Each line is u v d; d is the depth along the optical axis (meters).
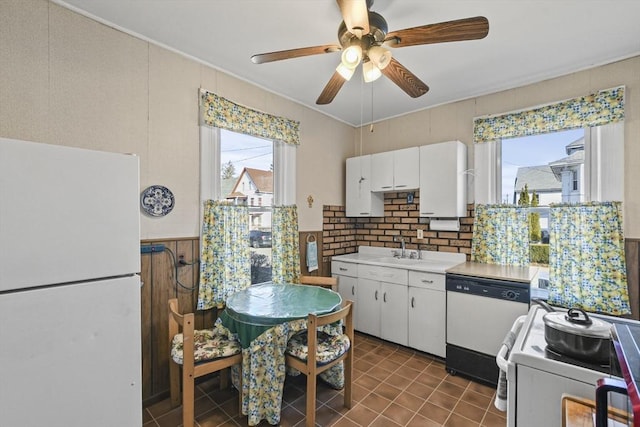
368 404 2.04
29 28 1.61
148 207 2.05
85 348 1.01
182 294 2.23
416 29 1.44
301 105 3.22
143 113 2.04
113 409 1.07
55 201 0.95
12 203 0.87
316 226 3.40
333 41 2.09
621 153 2.17
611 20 1.82
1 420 0.86
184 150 2.25
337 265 3.46
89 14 1.80
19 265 0.88
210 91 2.41
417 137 3.39
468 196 2.99
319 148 3.44
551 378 1.02
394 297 2.94
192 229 2.29
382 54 1.55
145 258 2.04
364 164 3.55
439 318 2.62
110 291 1.07
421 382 2.33
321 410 1.98
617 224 2.15
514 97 2.73
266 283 2.66
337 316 1.85
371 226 3.80
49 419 0.93
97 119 1.85
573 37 2.00
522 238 2.64
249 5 1.73
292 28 1.94
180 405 2.04
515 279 2.18
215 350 1.83
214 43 2.12
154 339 2.07
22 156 0.89
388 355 2.78
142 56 2.04
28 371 0.90
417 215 3.38
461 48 2.14
